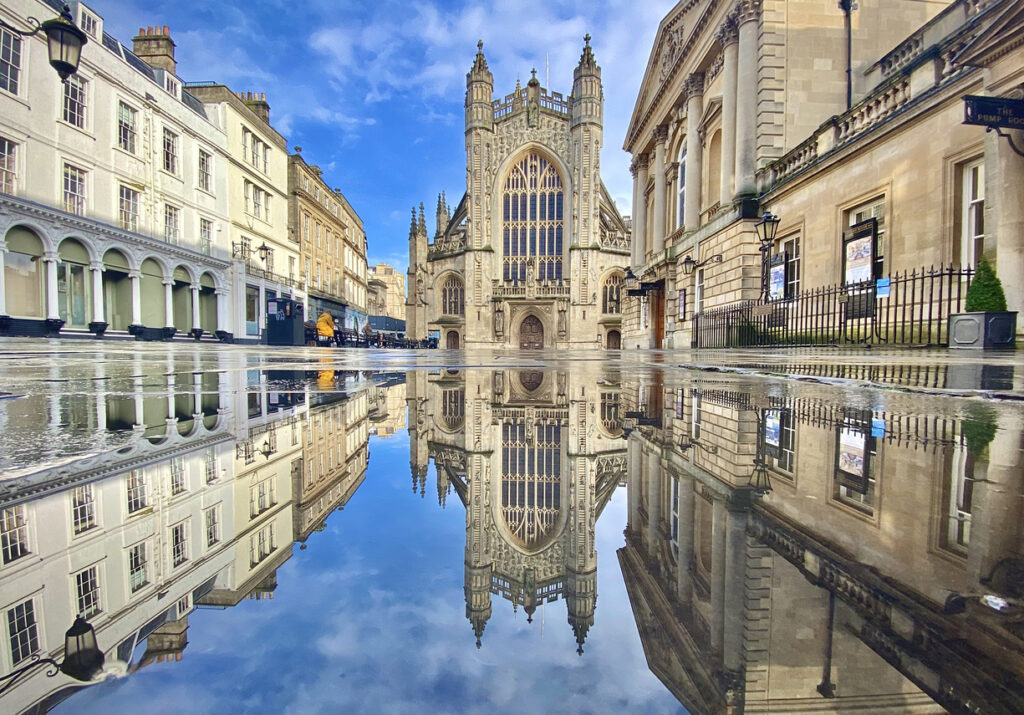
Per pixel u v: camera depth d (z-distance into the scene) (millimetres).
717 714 523
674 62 24219
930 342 9461
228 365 7684
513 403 4301
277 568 1030
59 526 1087
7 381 4160
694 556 1114
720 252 19062
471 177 51812
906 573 892
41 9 19016
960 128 9961
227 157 30469
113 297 23094
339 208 50094
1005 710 484
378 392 4824
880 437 2131
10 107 18031
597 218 50469
